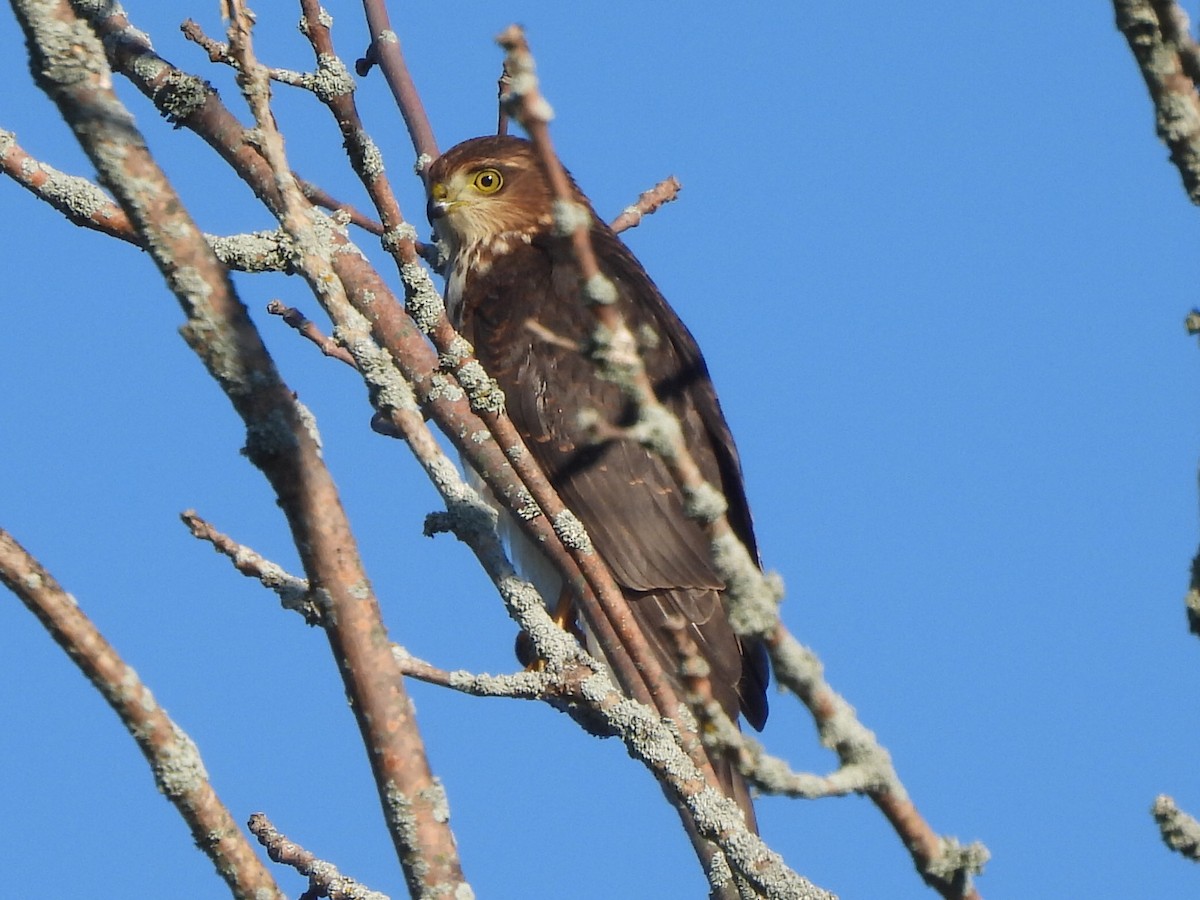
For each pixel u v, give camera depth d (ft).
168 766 19.95
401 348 28.91
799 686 17.76
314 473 20.49
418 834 20.53
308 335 33.22
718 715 18.74
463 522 29.25
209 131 27.84
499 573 28.45
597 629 31.73
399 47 42.04
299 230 24.49
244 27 23.07
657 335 49.62
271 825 27.53
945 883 17.66
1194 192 18.06
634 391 18.48
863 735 17.72
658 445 18.29
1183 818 18.52
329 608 20.67
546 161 17.83
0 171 29.40
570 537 26.55
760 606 17.71
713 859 27.14
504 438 27.48
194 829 19.97
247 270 26.30
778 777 17.76
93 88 20.24
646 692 31.53
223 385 20.29
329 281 24.90
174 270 20.27
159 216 20.21
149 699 19.94
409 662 26.86
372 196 27.27
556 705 33.88
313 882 27.12
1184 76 18.04
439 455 29.53
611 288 18.52
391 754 20.61
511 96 17.53
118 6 28.45
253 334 20.39
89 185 29.43
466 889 20.52
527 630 27.50
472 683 26.48
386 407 27.63
